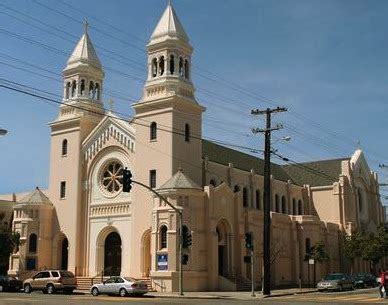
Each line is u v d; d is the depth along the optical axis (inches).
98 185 2461.9
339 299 1565.0
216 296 1753.2
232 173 2655.0
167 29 2420.0
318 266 2832.2
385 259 3533.5
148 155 2311.8
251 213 2412.6
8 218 2832.2
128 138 2400.3
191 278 2066.9
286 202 3161.9
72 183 2518.5
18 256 2428.6
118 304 1272.1
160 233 2106.3
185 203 2114.9
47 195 2635.3
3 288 2068.2
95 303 1304.1
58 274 1908.2
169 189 2111.2
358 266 3174.2
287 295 1887.3
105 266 2396.7
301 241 2731.3
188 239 1814.7
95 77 2691.9
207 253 2143.2
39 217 2498.8
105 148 2468.0
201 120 2438.5
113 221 2379.4
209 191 2182.6
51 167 2605.8
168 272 2033.7
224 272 2267.5
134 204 2313.0
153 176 2287.2
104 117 2495.1
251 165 3019.2
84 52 2694.4
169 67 2381.9
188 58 2460.6
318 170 3474.4
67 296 1694.1
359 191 3501.5
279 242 2578.7
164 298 1628.9
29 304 1262.3
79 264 2434.8
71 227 2472.9
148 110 2346.2
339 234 3137.3
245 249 2343.8
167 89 2345.0
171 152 2250.2
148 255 2246.6
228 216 2292.1
